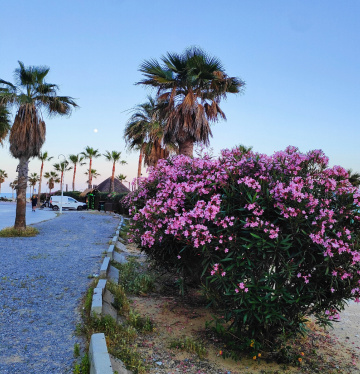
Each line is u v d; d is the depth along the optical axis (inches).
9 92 582.2
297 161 197.3
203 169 219.6
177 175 233.5
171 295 284.4
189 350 188.7
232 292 176.7
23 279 292.0
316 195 185.5
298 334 228.1
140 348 185.0
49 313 218.7
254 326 190.7
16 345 173.9
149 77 590.2
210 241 176.7
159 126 1044.5
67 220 901.8
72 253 422.6
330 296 178.2
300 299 175.3
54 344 176.4
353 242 166.9
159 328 215.6
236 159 207.2
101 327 192.1
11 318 208.7
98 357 141.5
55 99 597.6
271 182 191.0
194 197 199.2
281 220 176.9
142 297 273.9
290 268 168.6
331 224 169.9
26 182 605.6
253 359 187.8
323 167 199.3
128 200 287.6
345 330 257.6
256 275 183.5
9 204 2192.4
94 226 765.9
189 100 554.6
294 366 186.1
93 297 219.1
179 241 198.8
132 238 264.8
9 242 501.0
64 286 277.0
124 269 344.2
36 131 592.4
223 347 198.2
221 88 595.8
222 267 178.1
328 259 162.4
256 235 167.0
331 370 185.9
